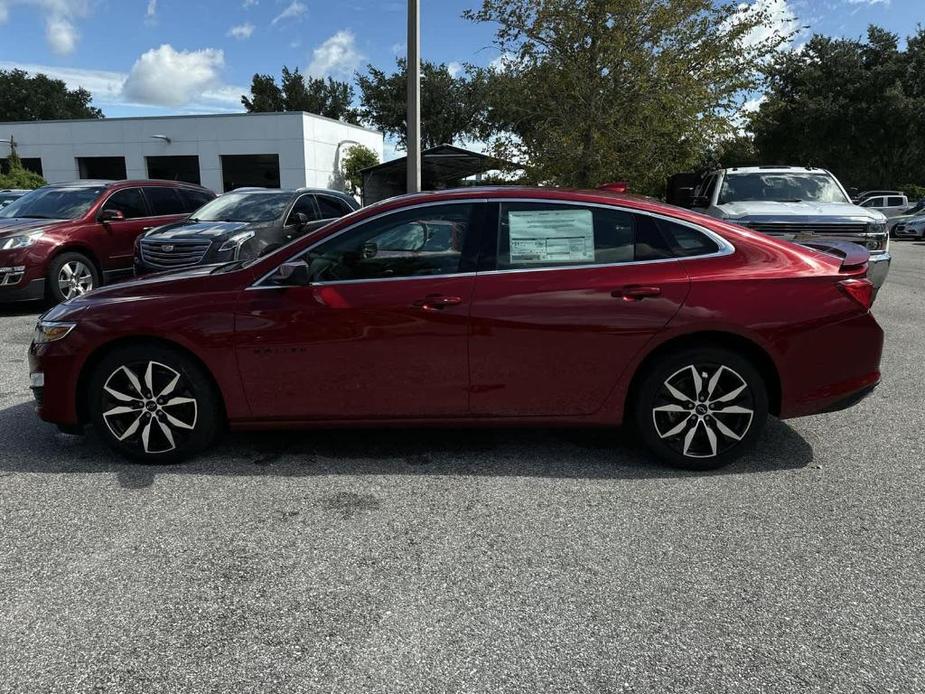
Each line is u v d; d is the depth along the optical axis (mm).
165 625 2479
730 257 3691
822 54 36594
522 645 2361
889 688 2139
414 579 2766
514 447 4184
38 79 79625
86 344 3783
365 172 24438
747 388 3684
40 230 8836
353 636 2414
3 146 32969
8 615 2537
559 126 12578
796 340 3631
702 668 2240
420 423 3807
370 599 2635
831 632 2416
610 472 3801
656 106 11891
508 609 2562
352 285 3705
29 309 9320
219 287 3793
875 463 3910
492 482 3684
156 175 34312
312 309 3676
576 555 2939
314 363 3717
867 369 3744
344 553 2969
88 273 9289
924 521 3221
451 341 3662
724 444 3764
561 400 3729
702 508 3363
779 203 8930
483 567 2852
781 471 3805
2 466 3916
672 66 11930
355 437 4375
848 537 3076
